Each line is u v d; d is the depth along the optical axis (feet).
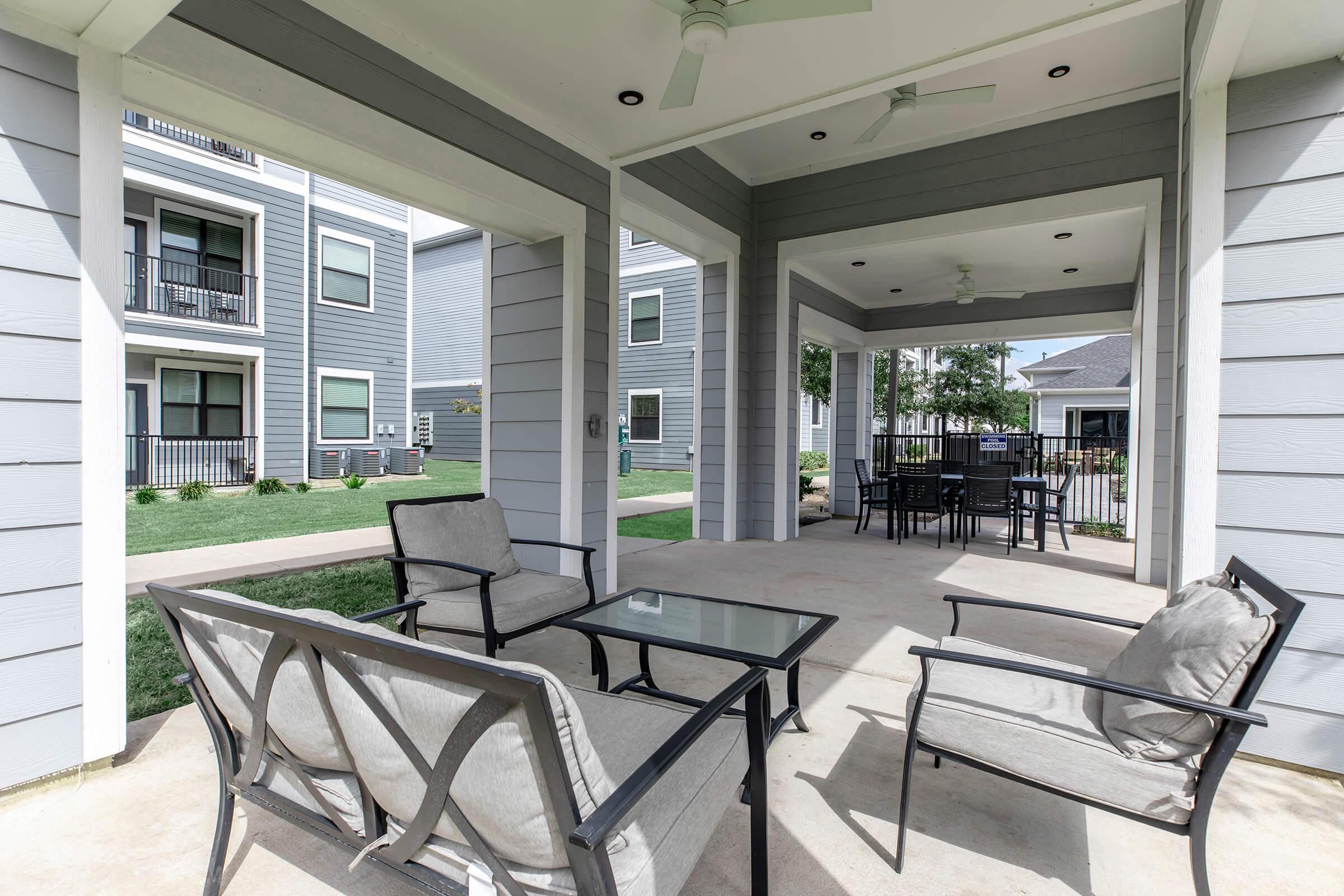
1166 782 4.87
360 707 3.83
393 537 10.07
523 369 14.39
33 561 6.38
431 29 9.73
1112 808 5.04
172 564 14.99
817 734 7.99
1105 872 5.53
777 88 10.83
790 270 22.59
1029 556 19.90
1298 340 7.11
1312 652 7.07
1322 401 7.00
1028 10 8.59
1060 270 22.84
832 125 18.13
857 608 13.58
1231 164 7.40
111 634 6.90
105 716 6.86
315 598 12.92
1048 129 17.10
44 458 6.44
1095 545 21.88
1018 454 26.94
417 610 8.87
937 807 6.48
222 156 30.76
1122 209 16.24
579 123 12.75
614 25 9.52
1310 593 7.08
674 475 44.24
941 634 11.81
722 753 4.86
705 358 22.50
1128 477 23.24
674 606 9.05
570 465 13.60
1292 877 5.47
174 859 5.54
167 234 30.45
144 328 28.45
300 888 5.24
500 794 3.39
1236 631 4.80
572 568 13.70
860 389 29.63
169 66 7.32
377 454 37.96
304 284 34.17
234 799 5.23
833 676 9.80
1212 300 7.52
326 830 4.47
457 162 10.79
